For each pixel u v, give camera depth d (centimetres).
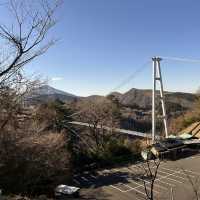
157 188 3097
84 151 4003
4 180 2189
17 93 905
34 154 2412
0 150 1769
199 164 3962
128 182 3334
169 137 5181
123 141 4912
